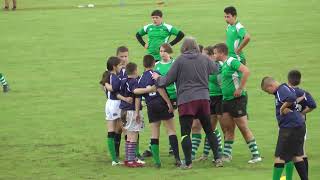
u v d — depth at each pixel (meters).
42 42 106.69
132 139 45.12
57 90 74.38
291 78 40.09
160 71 46.09
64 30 117.62
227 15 52.00
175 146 44.50
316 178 41.16
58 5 156.62
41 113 63.78
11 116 62.78
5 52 99.38
